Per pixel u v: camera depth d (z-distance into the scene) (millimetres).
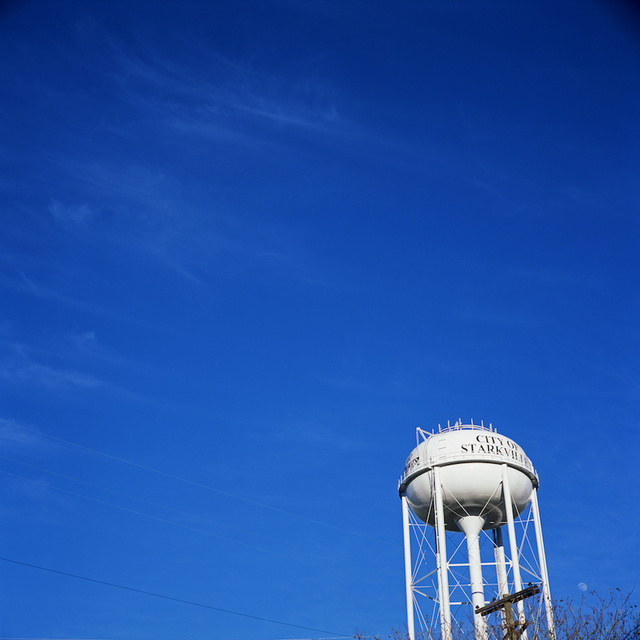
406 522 52000
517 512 51500
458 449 49781
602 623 35219
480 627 37375
